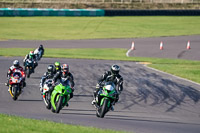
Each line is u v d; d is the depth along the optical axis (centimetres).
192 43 14325
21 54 10456
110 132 2716
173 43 14300
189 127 3538
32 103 4684
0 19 19612
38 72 7356
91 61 9388
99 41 14925
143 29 18000
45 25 18650
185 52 12156
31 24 18762
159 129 3262
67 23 19250
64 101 3747
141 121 3759
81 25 18812
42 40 14938
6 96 5103
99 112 3672
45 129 2675
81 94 5416
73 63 8806
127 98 5234
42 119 3428
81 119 3631
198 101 5241
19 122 2931
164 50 12588
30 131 2559
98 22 19550
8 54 10269
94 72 7531
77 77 6881
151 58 10538
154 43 14325
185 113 4497
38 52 8088
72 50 12269
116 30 17738
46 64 8500
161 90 5894
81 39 15438
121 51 12300
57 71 4097
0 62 8556
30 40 14825
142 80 6756
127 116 4072
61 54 10912
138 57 10762
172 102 5103
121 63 9138
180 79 7031
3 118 3098
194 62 9800
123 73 7512
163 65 8950
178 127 3478
